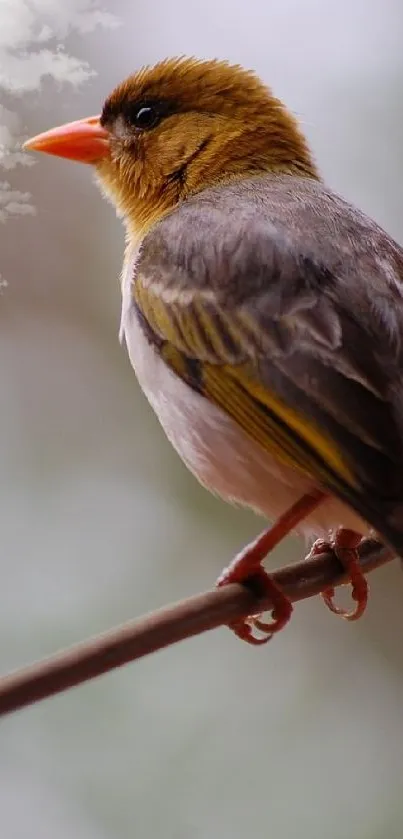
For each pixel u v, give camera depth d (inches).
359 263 66.1
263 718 69.3
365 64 70.8
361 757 69.3
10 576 69.8
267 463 65.8
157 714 68.9
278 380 65.6
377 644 70.4
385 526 64.9
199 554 70.2
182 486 70.6
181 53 69.4
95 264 70.9
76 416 71.0
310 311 65.7
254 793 68.7
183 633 64.8
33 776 68.4
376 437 65.2
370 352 65.5
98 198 70.5
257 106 67.6
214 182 67.5
